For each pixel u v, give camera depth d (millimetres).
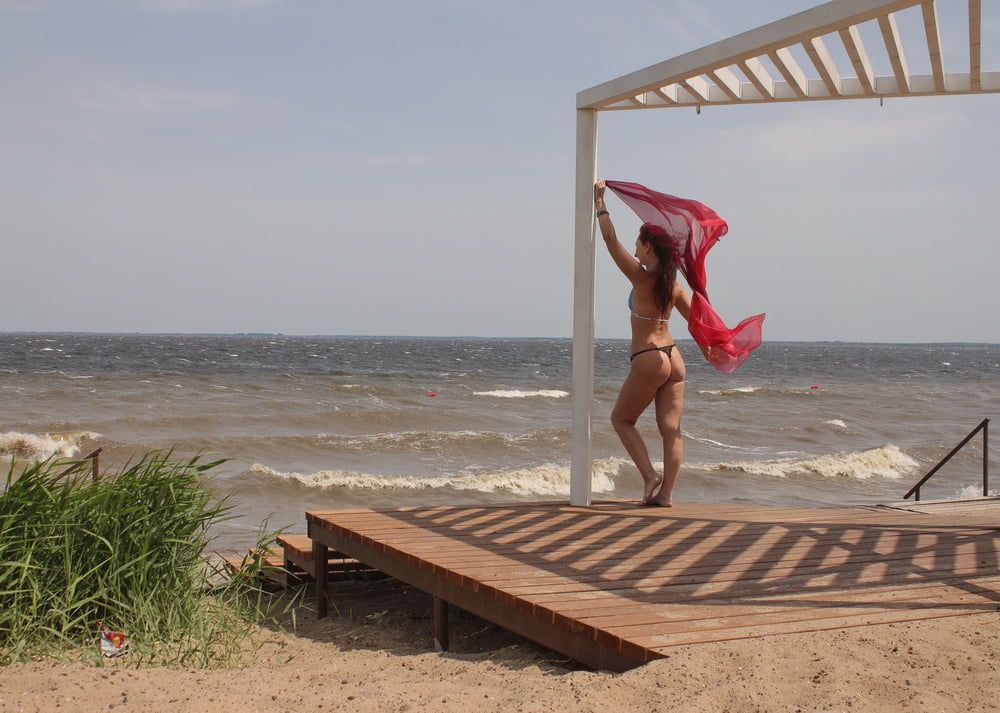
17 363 52906
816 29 4836
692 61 5617
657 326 6664
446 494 15461
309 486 15414
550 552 5184
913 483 17984
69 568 4250
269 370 52875
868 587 4477
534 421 27781
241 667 4219
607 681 3203
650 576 4625
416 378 49500
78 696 3189
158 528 4633
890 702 2934
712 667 3279
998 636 3660
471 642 5457
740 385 52188
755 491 16422
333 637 5645
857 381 59188
